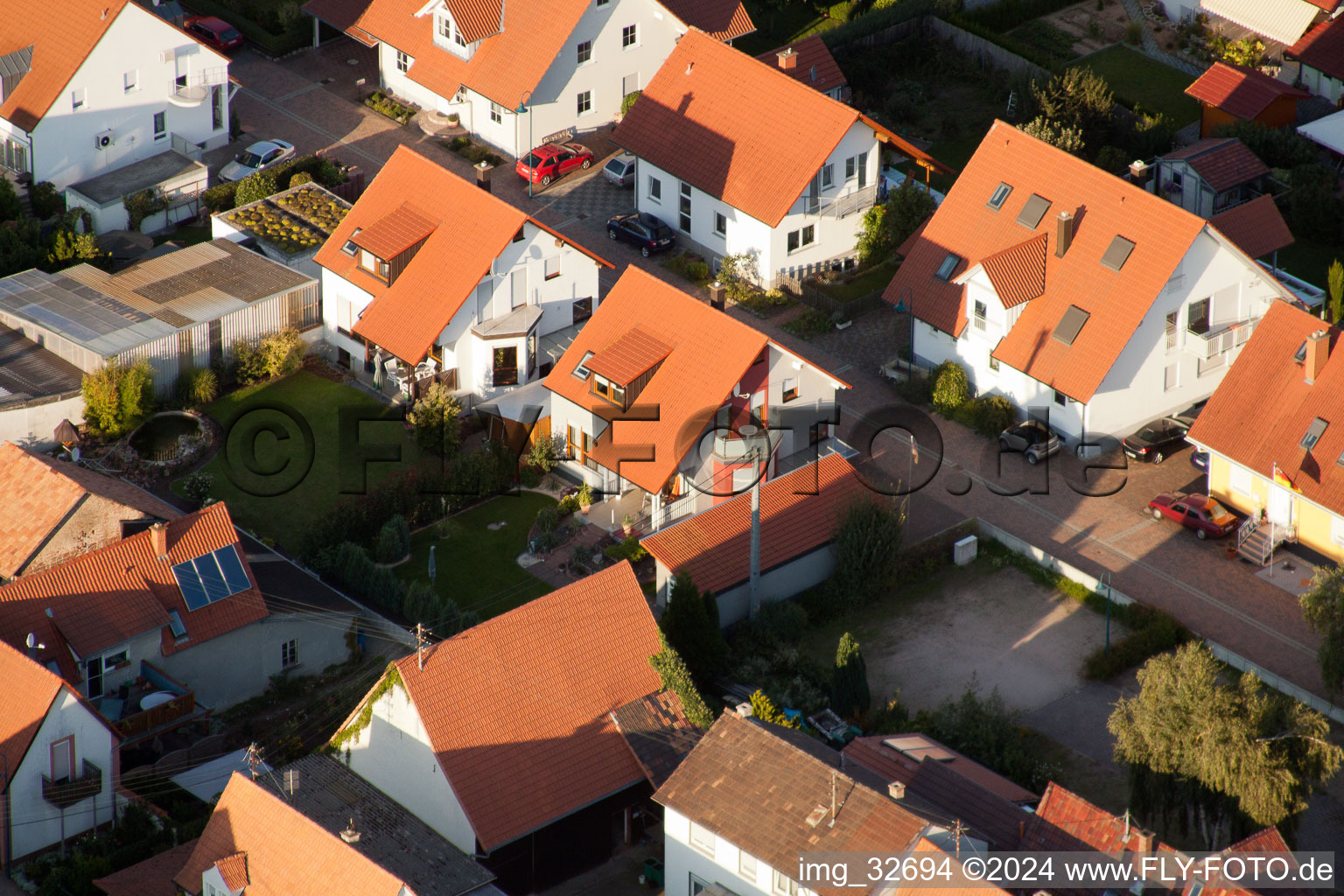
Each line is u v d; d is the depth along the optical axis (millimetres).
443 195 81188
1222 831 57156
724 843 53906
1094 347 76562
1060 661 68438
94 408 76125
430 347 78250
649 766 58594
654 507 72562
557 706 59344
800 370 75062
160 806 61031
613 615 61781
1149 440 78625
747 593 69312
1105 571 72625
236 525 73312
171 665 64625
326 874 51781
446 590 70688
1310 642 68875
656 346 74125
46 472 67875
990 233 81312
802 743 58438
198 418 78750
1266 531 73688
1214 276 78812
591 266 82812
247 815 53906
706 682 65188
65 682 58688
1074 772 62938
